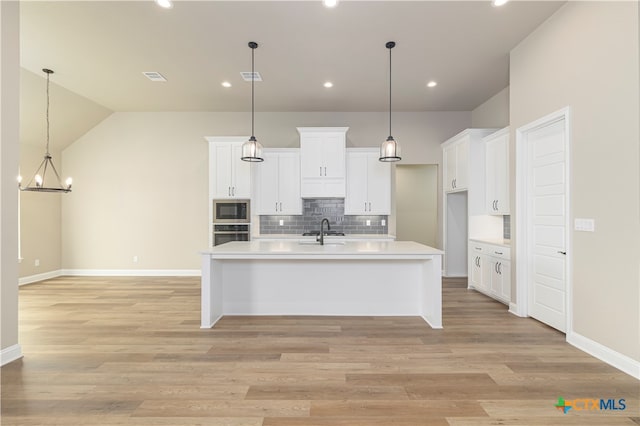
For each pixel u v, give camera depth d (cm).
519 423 192
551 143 345
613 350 263
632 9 246
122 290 525
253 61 426
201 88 528
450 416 198
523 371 253
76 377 244
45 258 614
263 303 394
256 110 639
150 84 511
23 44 390
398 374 248
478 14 332
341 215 639
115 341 314
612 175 262
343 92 545
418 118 648
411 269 391
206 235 650
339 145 589
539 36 353
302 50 405
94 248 651
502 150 477
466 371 253
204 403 211
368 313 392
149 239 651
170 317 387
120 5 316
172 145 650
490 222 536
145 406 207
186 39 379
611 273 264
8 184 270
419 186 795
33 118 537
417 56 421
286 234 631
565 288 325
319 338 320
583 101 292
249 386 231
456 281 595
